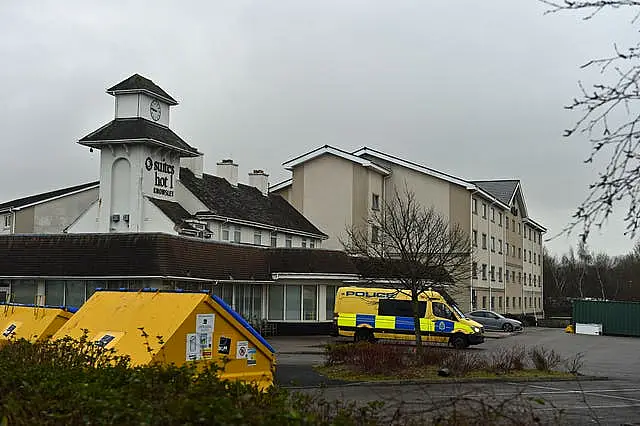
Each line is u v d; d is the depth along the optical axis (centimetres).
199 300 1165
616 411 1586
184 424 554
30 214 4747
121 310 1204
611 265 8675
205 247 3444
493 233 6706
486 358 2648
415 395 1709
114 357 966
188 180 4334
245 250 3759
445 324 3388
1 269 3231
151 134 3900
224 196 4538
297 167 5728
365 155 5953
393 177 5956
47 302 3241
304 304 3947
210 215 4012
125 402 612
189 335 1138
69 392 666
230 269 3569
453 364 2216
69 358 922
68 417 605
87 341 1060
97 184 4762
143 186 3859
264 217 4694
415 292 2512
